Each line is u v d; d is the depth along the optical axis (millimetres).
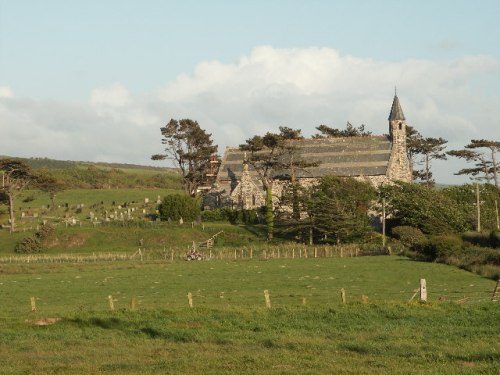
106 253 179375
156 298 93125
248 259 159875
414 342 54062
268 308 71875
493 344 53156
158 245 195875
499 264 123000
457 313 67938
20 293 102750
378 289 97438
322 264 140875
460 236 159750
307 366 46562
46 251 191125
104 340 58312
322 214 192125
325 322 64812
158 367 47094
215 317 67500
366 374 43875
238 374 44625
